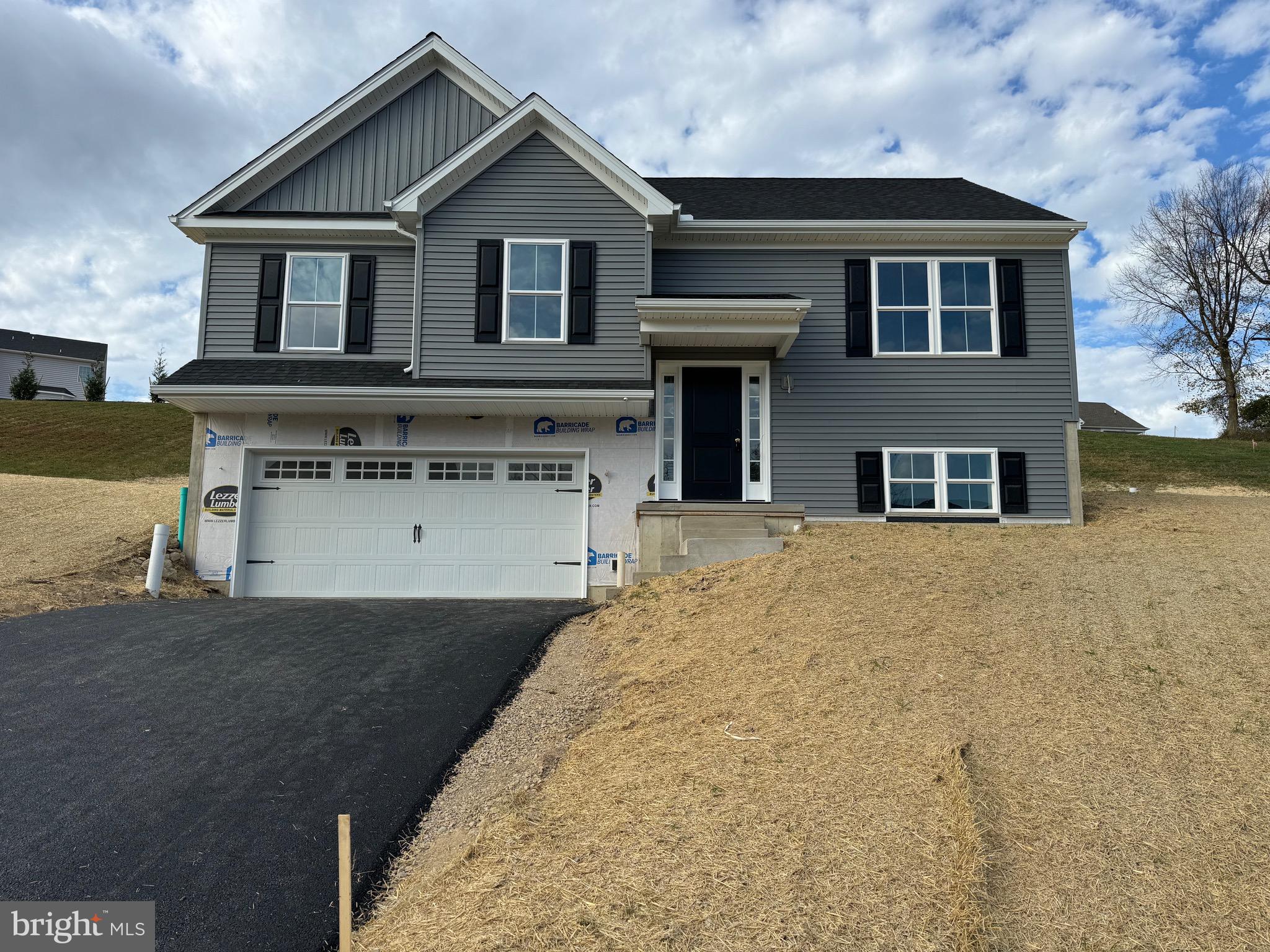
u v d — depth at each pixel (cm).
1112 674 539
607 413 1152
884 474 1183
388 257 1229
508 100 1262
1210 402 3406
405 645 743
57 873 392
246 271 1220
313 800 464
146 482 1950
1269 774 417
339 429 1167
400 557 1160
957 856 361
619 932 330
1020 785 417
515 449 1168
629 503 1159
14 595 894
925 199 1364
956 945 314
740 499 1193
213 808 453
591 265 1152
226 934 354
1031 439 1188
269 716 574
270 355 1202
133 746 523
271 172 1259
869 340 1206
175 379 1102
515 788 473
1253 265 3253
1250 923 324
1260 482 1886
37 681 628
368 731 553
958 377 1199
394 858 414
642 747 505
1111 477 1994
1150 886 344
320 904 377
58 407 2966
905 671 565
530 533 1165
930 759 445
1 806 447
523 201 1162
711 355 1191
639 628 762
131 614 851
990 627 628
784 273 1224
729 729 514
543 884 365
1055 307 1210
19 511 1312
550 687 636
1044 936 320
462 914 351
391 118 1285
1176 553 821
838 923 328
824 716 512
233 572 1138
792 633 658
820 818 400
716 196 1400
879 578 770
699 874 364
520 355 1138
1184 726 468
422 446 1165
